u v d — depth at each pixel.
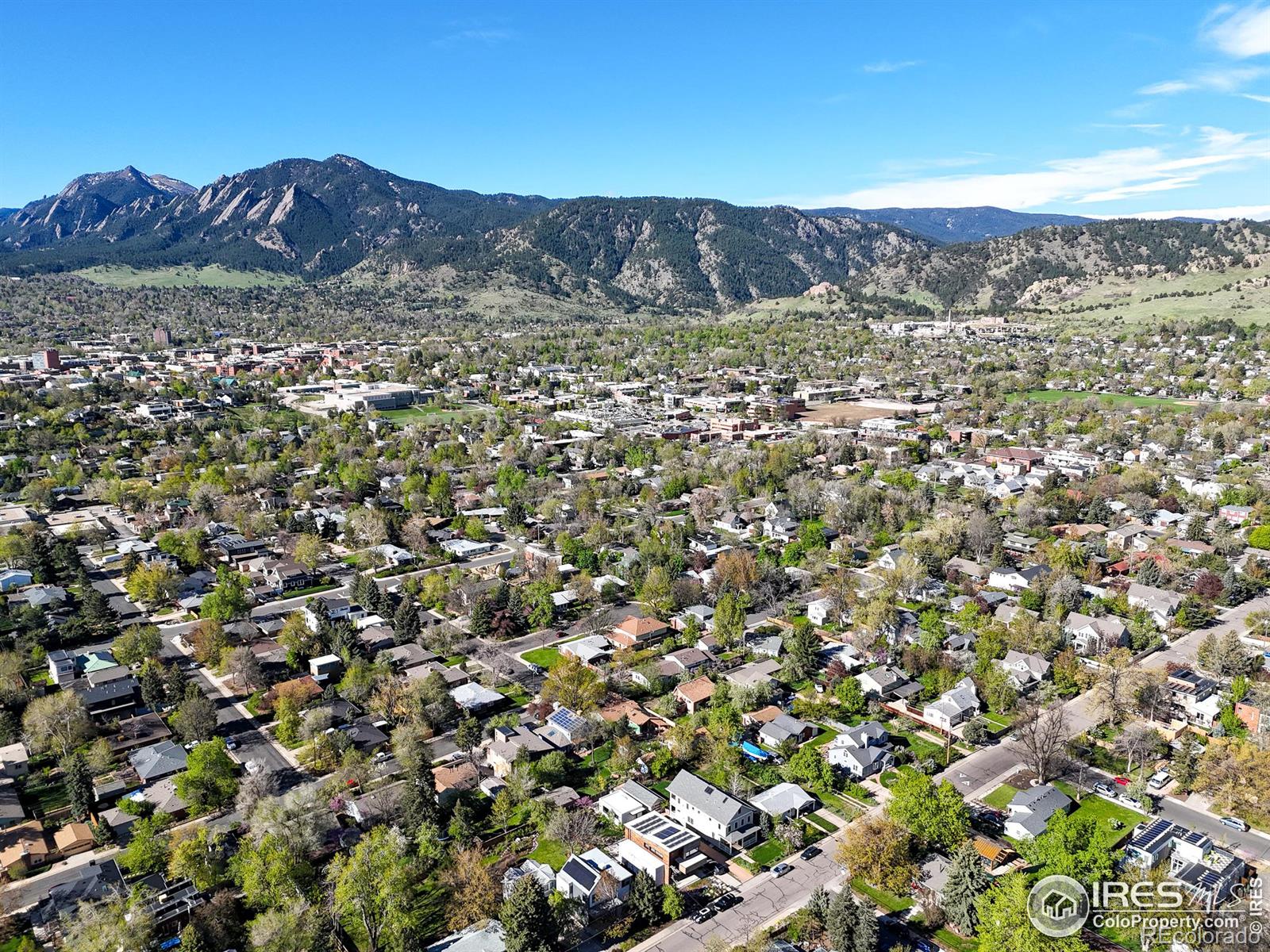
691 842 108.69
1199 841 107.81
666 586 189.50
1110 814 117.50
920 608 186.75
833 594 185.38
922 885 102.25
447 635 168.38
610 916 98.94
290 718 138.12
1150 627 170.00
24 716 138.00
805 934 95.38
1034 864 104.19
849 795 123.38
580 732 134.88
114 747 134.62
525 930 89.62
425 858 108.25
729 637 169.88
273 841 103.38
